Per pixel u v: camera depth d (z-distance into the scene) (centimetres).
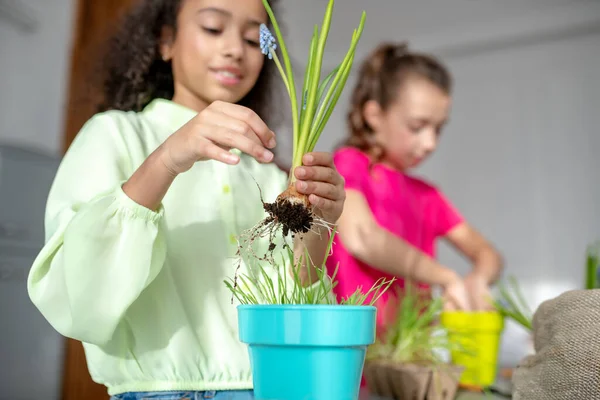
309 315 46
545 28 251
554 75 256
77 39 183
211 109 53
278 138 93
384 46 144
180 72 75
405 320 92
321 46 58
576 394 58
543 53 258
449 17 260
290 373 46
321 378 46
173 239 65
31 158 176
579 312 61
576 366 59
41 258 54
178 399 58
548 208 249
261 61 74
